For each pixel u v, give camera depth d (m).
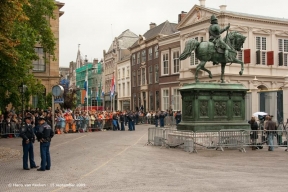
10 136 28.56
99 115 36.53
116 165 14.13
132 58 67.06
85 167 13.74
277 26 44.88
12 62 19.28
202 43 19.39
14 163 15.01
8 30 18.06
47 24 27.47
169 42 52.28
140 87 63.25
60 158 16.25
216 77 41.53
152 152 17.98
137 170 13.01
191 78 45.72
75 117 34.31
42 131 13.16
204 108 19.39
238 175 11.95
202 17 43.84
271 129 19.08
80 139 25.73
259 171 12.70
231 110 19.91
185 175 11.99
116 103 78.25
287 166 13.76
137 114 46.62
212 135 18.64
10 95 26.95
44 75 41.78
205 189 9.88
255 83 30.73
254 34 43.47
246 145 18.33
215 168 13.34
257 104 29.55
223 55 19.55
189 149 17.89
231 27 41.66
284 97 26.91
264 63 44.19
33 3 26.25
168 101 52.81
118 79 77.00
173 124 39.25
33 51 25.62
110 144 22.03
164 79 53.62
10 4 16.41
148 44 59.66
